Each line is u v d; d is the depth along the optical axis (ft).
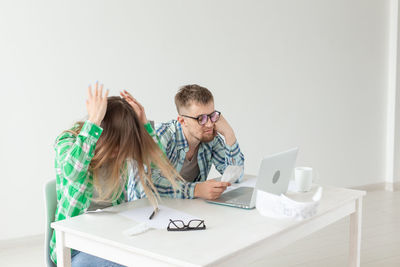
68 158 5.17
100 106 5.27
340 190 6.66
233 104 13.23
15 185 10.25
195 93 7.04
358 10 15.84
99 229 4.84
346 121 15.96
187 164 7.63
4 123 9.98
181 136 7.38
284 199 4.98
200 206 5.79
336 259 9.78
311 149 15.16
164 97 11.98
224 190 6.17
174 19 11.94
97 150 5.40
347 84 15.84
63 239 5.02
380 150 16.99
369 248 10.45
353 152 16.26
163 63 11.87
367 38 16.20
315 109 15.10
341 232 11.65
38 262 9.43
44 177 10.61
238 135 13.43
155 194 6.36
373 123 16.69
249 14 13.29
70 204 5.41
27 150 10.32
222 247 4.29
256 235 4.64
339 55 15.52
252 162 13.80
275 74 14.02
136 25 11.36
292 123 14.58
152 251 4.19
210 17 12.55
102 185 5.62
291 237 5.18
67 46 10.52
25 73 10.11
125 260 4.48
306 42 14.65
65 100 10.64
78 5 10.55
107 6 10.92
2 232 10.16
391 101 16.87
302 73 14.66
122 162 5.39
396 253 10.14
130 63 11.37
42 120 10.41
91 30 10.77
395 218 12.94
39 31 10.16
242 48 13.24
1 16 9.73
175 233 4.71
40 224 10.65
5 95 9.93
